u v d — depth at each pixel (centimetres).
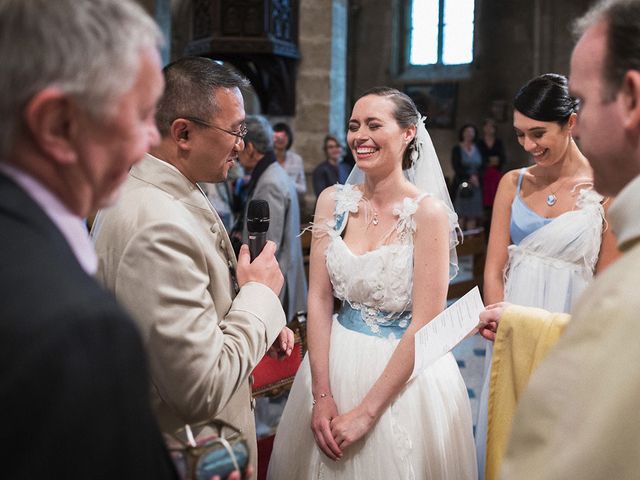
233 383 159
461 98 1454
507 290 271
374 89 221
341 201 226
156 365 153
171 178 170
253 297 171
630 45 96
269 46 871
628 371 86
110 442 74
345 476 213
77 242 89
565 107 249
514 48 1399
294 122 940
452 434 218
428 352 187
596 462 85
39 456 70
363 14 1523
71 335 72
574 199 261
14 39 82
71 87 83
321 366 222
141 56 92
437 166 229
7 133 83
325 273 231
